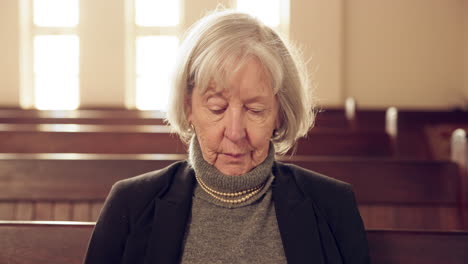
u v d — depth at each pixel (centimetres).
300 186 153
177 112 146
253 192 146
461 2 976
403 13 984
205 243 142
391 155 466
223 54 132
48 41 1020
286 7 988
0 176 285
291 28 970
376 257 173
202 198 147
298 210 147
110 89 995
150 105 1029
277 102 146
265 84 136
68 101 1030
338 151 461
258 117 138
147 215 146
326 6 968
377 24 987
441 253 174
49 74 1024
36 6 1018
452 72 984
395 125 673
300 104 148
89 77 992
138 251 144
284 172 157
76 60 1023
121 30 991
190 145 150
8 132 457
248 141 139
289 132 151
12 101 986
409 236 175
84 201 285
